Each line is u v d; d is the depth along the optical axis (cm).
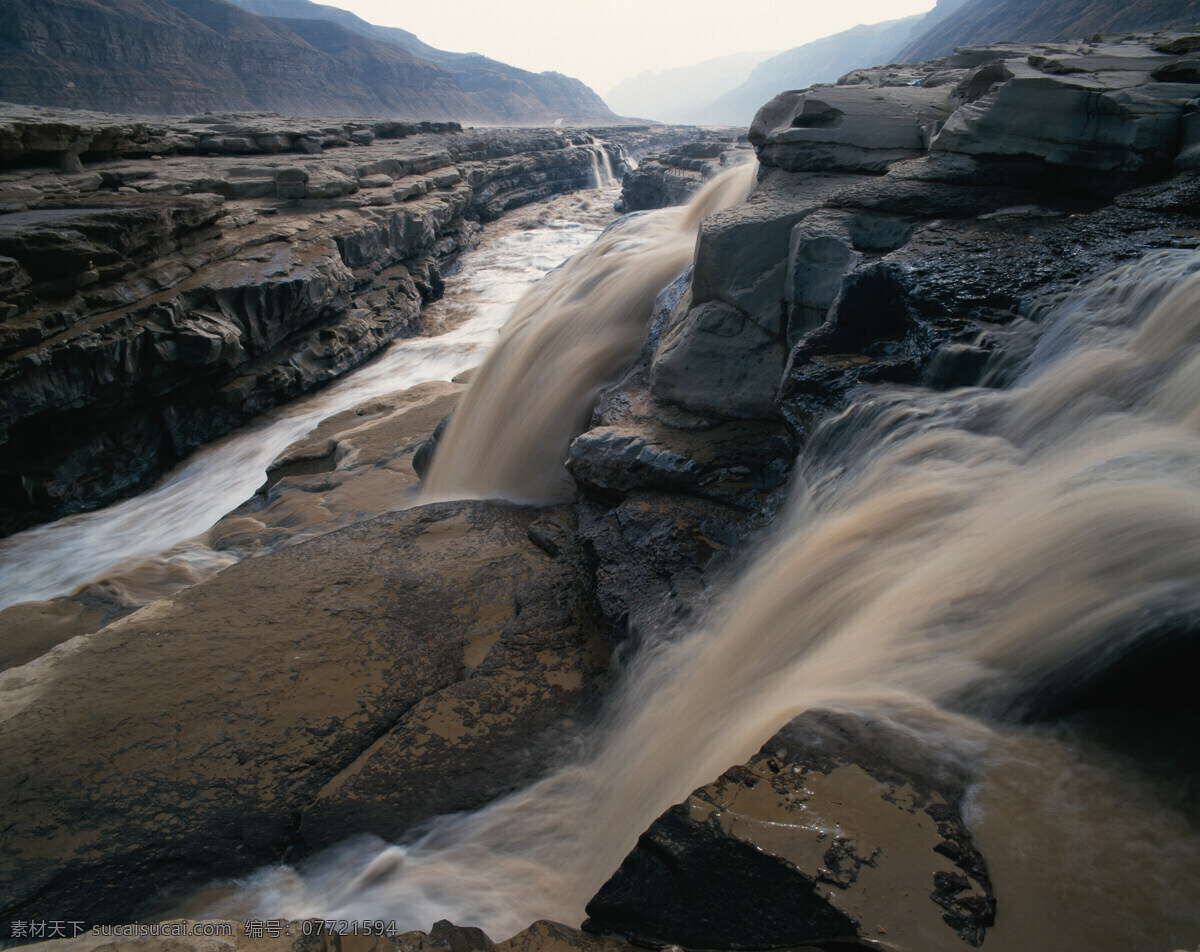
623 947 253
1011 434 421
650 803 366
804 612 406
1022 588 322
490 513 748
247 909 368
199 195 1788
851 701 308
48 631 693
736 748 328
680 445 634
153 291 1402
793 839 250
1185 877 231
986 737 285
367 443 1109
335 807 417
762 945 234
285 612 584
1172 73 676
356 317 1784
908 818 254
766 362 664
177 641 548
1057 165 639
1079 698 289
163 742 455
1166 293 405
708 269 690
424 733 466
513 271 2577
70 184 1752
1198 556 284
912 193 657
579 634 554
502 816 407
